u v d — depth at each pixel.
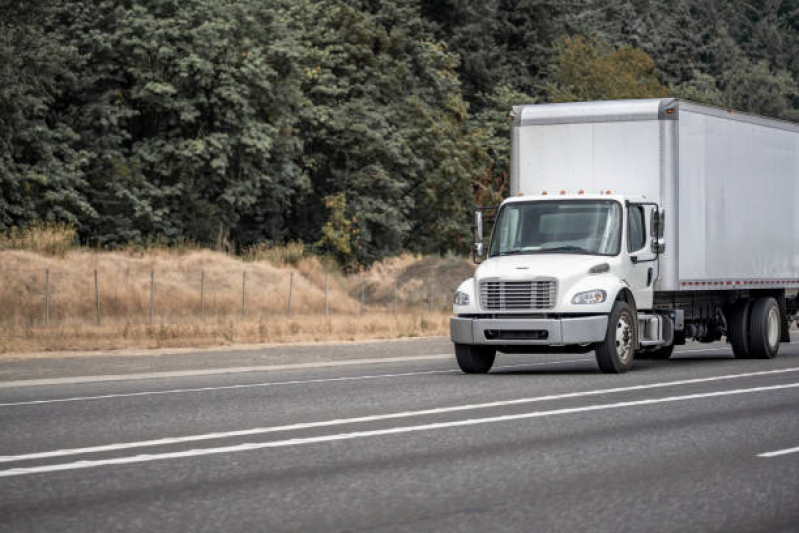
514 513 8.54
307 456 11.16
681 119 22.66
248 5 56.91
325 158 63.59
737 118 24.80
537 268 20.55
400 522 8.23
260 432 12.84
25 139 49.66
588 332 20.19
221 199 55.44
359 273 57.88
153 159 53.78
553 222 21.64
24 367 22.80
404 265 54.34
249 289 46.53
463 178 66.62
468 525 8.13
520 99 80.25
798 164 27.67
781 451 11.53
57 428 13.27
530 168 23.11
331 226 60.72
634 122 22.47
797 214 27.64
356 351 27.39
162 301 42.34
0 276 40.56
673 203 22.47
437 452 11.42
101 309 40.62
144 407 15.48
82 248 47.38
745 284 25.22
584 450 11.57
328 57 65.19
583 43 89.94
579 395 16.83
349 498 9.09
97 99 54.34
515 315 20.52
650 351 25.50
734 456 11.23
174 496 9.16
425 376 20.58
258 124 55.22
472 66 84.38
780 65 133.88
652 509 8.70
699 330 25.22
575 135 22.80
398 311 45.75
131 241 51.75
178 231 54.00
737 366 23.14
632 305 21.50
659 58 114.25
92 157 52.84
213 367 22.98
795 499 9.10
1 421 13.96
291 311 44.41
